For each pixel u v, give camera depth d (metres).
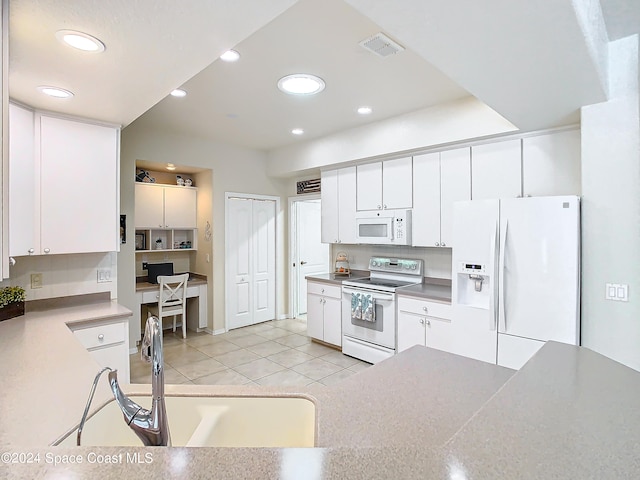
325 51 2.38
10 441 1.03
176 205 5.00
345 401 1.26
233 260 5.14
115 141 2.81
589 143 2.30
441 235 3.54
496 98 2.20
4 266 1.10
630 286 2.18
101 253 3.02
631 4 1.83
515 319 2.54
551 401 0.85
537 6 1.30
